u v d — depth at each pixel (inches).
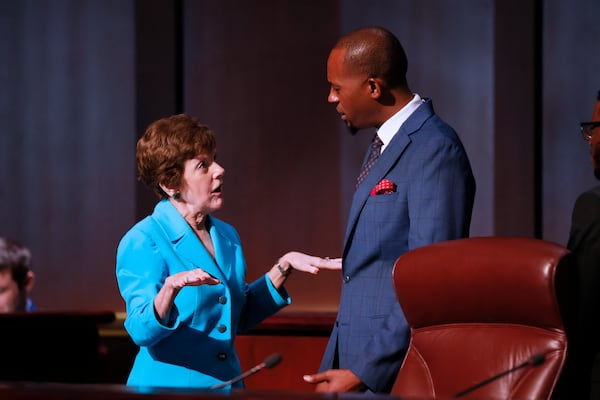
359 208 248.2
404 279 202.8
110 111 498.6
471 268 192.1
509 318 189.8
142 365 238.8
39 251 508.7
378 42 249.6
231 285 248.2
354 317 245.1
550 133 443.8
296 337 355.3
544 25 445.1
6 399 158.9
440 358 196.4
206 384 235.5
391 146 248.1
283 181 477.7
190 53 493.4
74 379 264.7
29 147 510.9
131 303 230.2
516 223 441.4
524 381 182.9
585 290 196.1
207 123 489.4
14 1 513.0
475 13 450.6
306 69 474.9
